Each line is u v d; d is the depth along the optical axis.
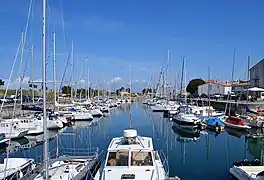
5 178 15.46
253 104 55.09
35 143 31.14
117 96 125.81
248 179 15.81
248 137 36.59
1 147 29.83
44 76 13.63
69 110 55.38
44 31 13.55
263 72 73.00
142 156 14.50
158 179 13.26
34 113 44.19
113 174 13.43
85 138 35.16
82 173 15.84
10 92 47.38
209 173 20.23
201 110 54.84
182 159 24.61
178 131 42.12
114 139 17.39
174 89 87.50
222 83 100.62
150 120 55.88
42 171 15.44
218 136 37.84
